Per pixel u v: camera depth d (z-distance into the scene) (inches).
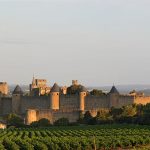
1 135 5526.6
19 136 5152.6
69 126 7741.1
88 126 7303.2
